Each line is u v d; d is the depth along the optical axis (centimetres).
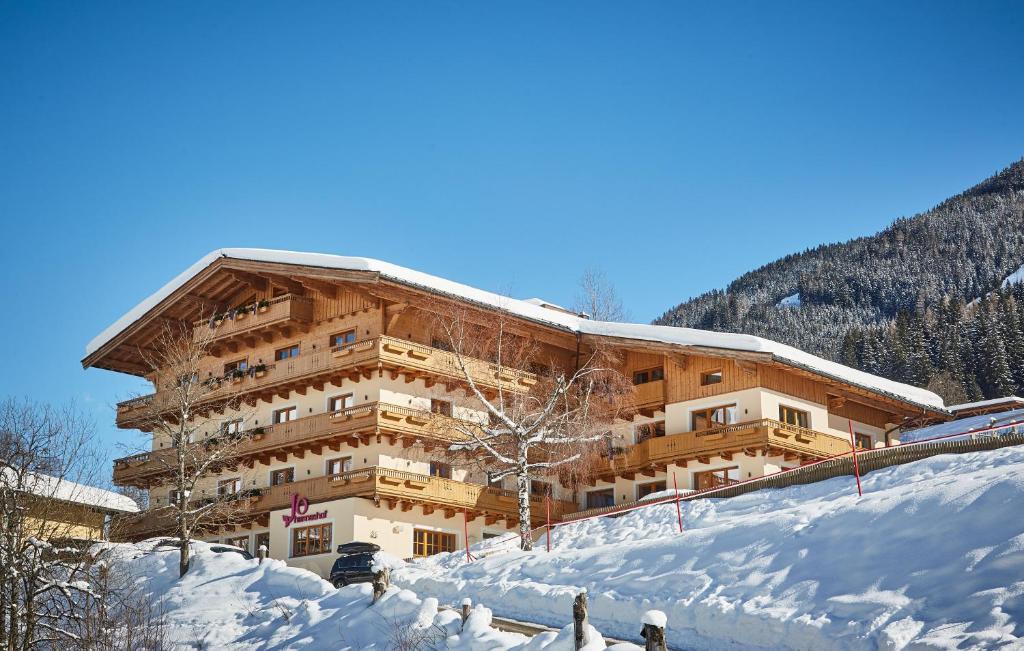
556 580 2770
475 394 4484
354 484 4356
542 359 5022
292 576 3209
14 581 2698
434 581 3016
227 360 5150
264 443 4784
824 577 2164
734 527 2595
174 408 4575
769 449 4397
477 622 2314
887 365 11394
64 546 3288
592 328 4969
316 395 4750
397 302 4534
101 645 2767
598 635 2006
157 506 4228
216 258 4859
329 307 4781
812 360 4688
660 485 4806
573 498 5122
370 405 4400
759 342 4441
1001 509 2075
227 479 5066
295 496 4559
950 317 12644
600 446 4688
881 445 5188
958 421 5800
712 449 4525
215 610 3111
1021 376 10156
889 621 1911
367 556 3578
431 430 4503
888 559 2119
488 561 3138
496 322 4628
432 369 4553
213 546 4112
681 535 2719
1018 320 10838
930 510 2203
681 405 4772
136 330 5216
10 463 3105
